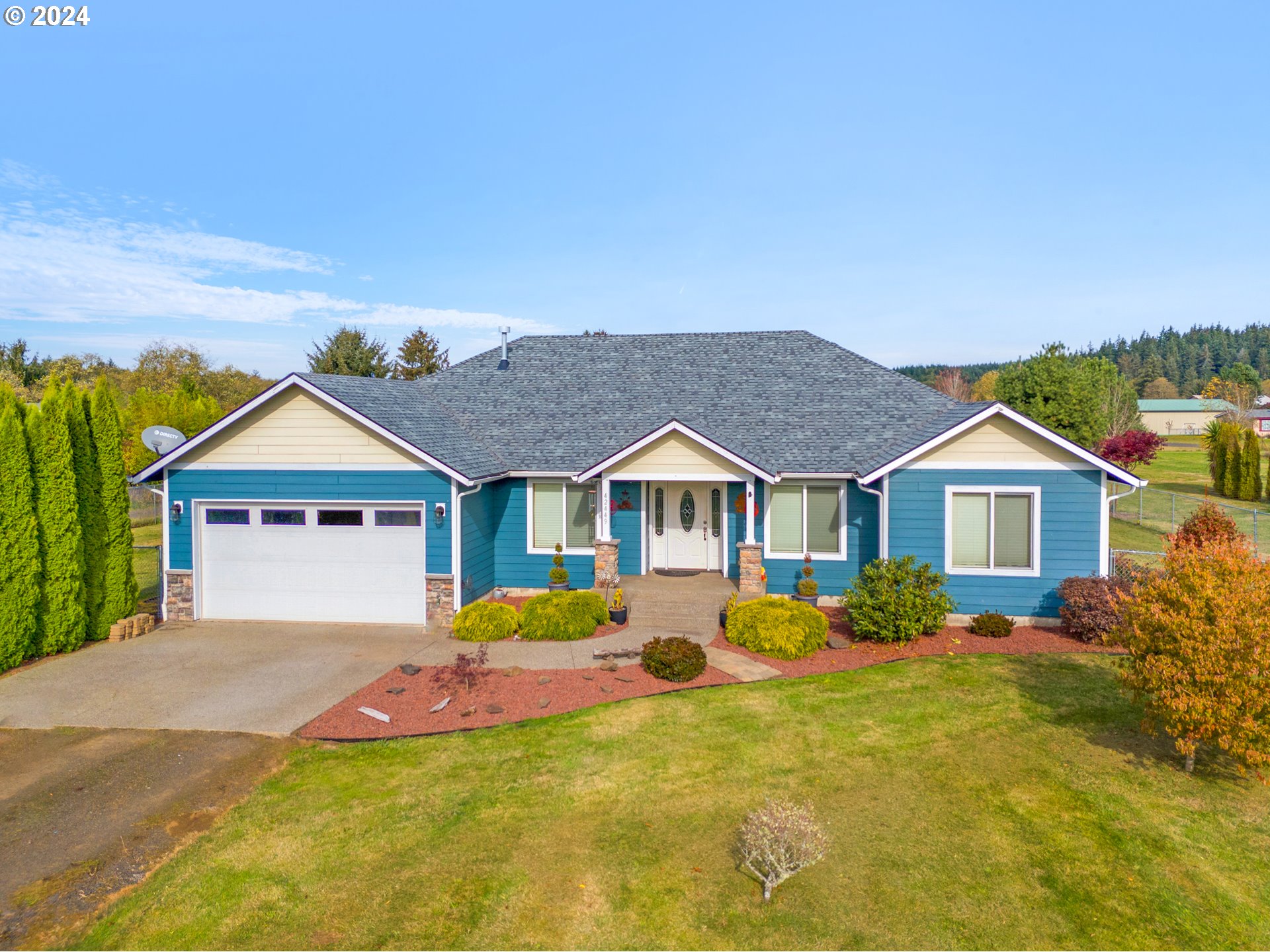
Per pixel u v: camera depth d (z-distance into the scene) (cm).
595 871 745
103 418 1568
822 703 1180
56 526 1439
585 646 1479
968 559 1594
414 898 704
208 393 6103
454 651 1464
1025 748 1012
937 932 655
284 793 907
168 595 1712
